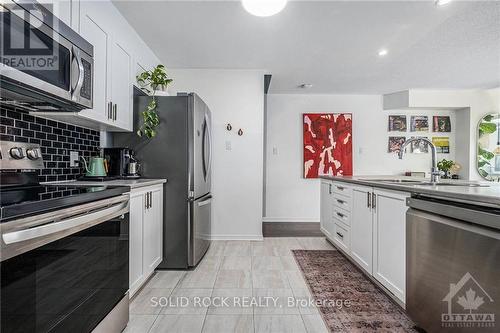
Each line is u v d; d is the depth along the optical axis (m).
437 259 1.39
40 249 0.97
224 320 1.78
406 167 5.34
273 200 5.23
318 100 5.26
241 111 3.76
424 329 1.50
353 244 2.56
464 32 2.75
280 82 4.46
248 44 2.98
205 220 3.11
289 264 2.80
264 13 1.78
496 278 1.06
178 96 2.64
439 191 1.39
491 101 5.06
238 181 3.76
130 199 1.88
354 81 4.42
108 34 2.10
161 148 2.63
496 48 3.15
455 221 1.30
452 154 5.39
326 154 5.23
